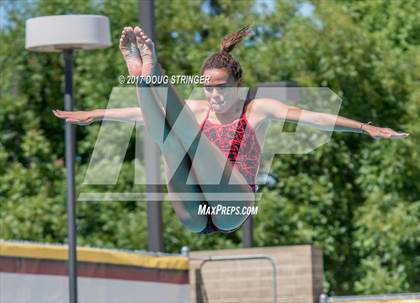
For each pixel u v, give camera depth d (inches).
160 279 1131.3
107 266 1077.1
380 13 1931.6
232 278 1178.0
